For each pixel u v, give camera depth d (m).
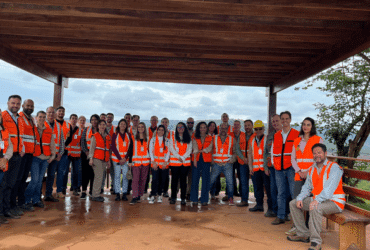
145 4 3.76
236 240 3.68
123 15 3.97
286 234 3.95
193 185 5.89
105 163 6.13
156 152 6.04
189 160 5.85
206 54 5.66
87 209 5.18
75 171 6.53
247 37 4.77
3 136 3.98
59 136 5.67
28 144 4.77
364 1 3.60
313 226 3.35
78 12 3.90
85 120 6.70
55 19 4.27
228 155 5.96
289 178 4.38
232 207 5.80
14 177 4.36
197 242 3.55
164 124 6.84
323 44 5.16
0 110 3.92
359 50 4.40
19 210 4.70
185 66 6.54
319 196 3.38
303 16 3.91
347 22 4.22
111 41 5.23
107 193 6.98
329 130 10.07
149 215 4.87
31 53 5.85
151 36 4.90
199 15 4.06
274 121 4.81
